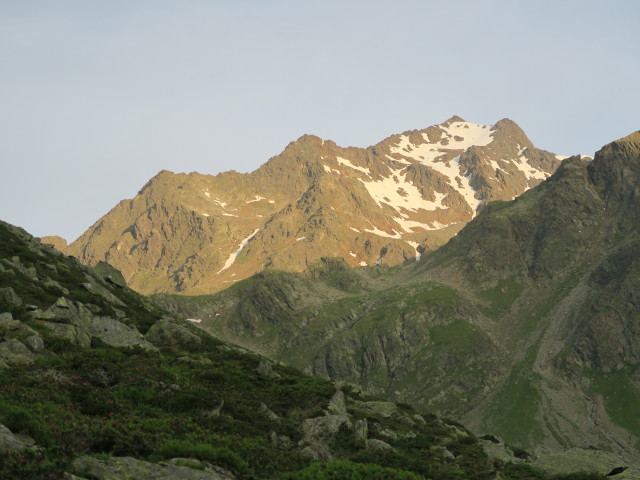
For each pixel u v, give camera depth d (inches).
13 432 1155.9
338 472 1440.7
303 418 2001.7
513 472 2058.3
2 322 1813.5
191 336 2780.5
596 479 1934.1
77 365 1700.3
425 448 2233.0
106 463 1095.6
